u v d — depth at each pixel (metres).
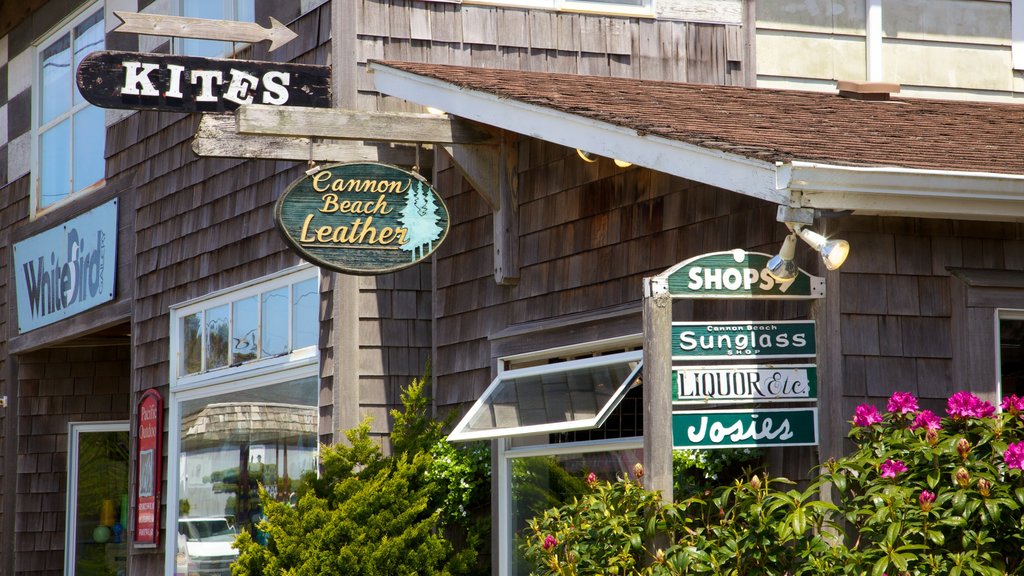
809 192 5.68
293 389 10.20
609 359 7.71
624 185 7.99
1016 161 6.45
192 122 11.78
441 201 8.38
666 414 6.14
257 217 10.75
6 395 14.88
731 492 6.21
